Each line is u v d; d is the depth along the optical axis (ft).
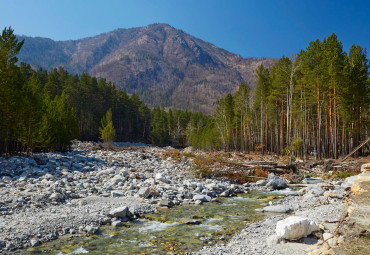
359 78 115.24
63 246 24.94
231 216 36.52
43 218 31.09
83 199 40.93
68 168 71.00
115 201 41.63
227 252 23.18
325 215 30.81
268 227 30.40
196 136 190.39
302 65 122.62
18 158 72.23
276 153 166.81
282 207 38.93
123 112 335.06
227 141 204.54
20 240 25.26
